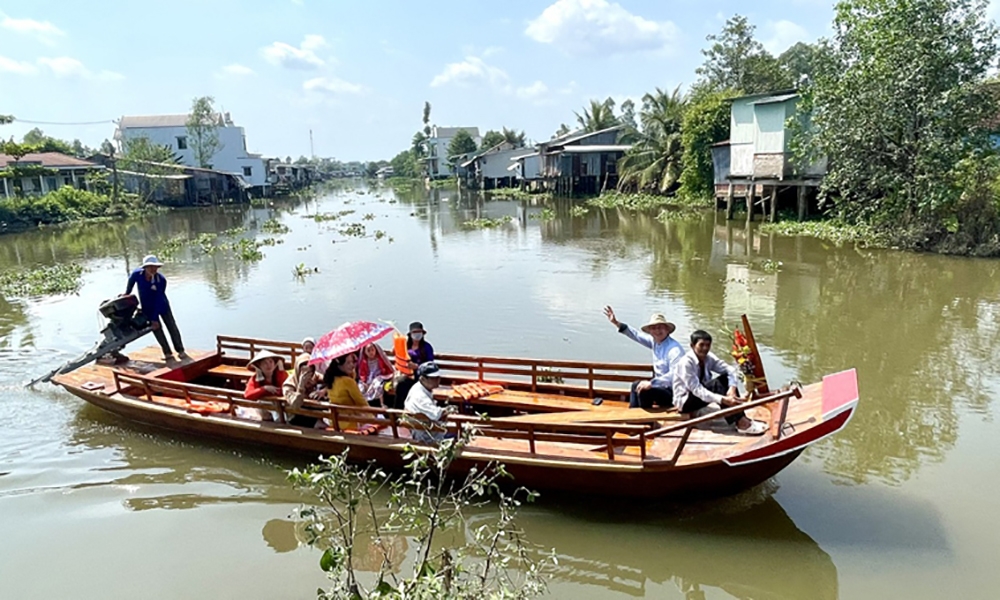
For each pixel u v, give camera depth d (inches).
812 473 264.4
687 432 219.5
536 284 636.7
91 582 215.2
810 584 202.1
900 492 248.5
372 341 270.2
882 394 339.0
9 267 861.8
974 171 705.0
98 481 280.2
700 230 1008.9
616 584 207.2
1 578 217.8
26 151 1717.5
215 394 299.3
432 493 262.4
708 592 201.8
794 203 1101.7
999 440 286.0
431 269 741.3
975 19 718.5
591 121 2139.5
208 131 2263.8
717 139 1333.7
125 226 1418.6
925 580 200.1
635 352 424.8
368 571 216.1
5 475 285.7
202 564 223.0
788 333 447.2
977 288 553.3
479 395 307.3
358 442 263.0
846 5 793.6
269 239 1072.8
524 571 213.2
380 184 4146.2
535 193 2161.7
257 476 283.3
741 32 1664.6
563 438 237.8
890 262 676.1
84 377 351.3
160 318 416.2
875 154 784.9
